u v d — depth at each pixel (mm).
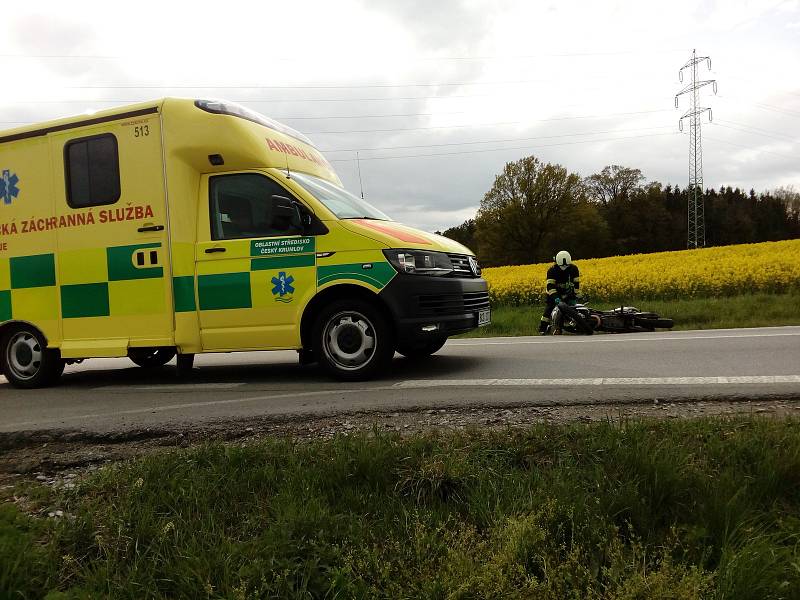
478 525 2408
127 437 4066
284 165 5957
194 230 5832
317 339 5605
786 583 1947
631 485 2473
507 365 6133
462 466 2748
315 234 5488
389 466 2848
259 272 5629
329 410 4379
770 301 12375
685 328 9906
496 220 59438
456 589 1996
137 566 2250
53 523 2562
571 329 9727
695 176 54094
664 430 3119
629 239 72000
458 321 5574
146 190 5941
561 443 2998
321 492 2693
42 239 6406
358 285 5359
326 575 2146
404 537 2330
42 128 6367
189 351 5855
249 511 2635
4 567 2203
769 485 2502
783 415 3492
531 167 58562
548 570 2055
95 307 6191
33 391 6480
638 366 5609
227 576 2143
